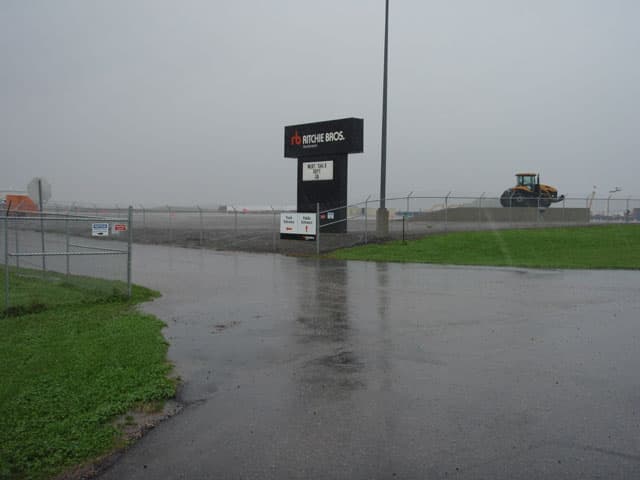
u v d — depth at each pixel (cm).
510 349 891
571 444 542
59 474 488
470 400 662
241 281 1684
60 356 817
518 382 728
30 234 2773
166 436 565
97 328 1014
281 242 2939
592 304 1288
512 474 483
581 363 812
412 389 703
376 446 539
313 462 507
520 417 609
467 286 1578
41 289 1430
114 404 639
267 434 569
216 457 519
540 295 1418
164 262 2258
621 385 715
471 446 538
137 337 937
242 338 968
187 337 976
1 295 1318
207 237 3406
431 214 4331
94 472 492
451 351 881
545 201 4169
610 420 601
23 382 698
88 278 1477
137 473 490
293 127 3141
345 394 686
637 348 896
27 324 1046
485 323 1087
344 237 2900
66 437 554
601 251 2500
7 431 562
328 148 2988
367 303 1305
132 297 1349
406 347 906
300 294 1438
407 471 489
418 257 2366
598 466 497
